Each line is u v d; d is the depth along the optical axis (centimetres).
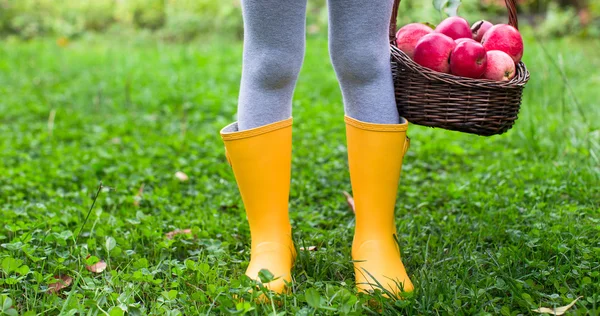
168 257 198
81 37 852
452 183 257
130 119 409
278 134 171
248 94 170
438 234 213
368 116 167
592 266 178
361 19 158
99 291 169
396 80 169
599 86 444
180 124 397
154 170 306
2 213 232
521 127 335
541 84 424
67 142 366
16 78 521
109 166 311
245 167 171
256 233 177
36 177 279
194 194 270
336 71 170
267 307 154
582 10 764
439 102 160
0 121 405
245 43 169
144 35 835
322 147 330
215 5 872
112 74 538
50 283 171
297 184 273
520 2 821
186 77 516
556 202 236
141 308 160
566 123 332
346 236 212
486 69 165
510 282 165
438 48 163
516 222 216
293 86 173
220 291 161
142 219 221
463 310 156
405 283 167
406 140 177
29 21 852
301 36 163
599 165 271
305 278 180
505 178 270
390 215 176
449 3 196
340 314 146
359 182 173
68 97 464
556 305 158
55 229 206
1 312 147
